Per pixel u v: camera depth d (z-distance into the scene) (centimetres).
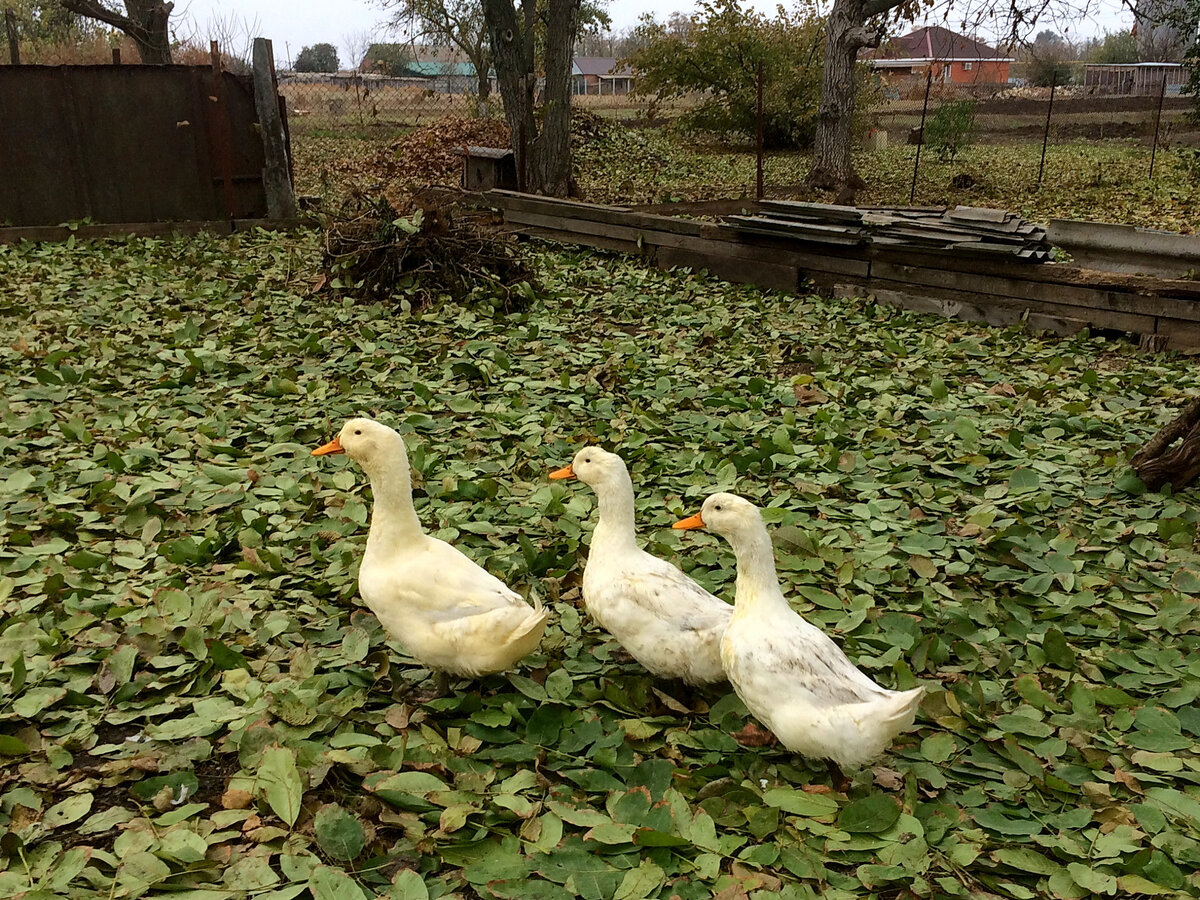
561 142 827
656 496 271
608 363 389
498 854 141
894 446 309
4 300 468
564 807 149
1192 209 869
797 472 291
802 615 208
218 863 138
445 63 1614
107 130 655
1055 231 567
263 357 389
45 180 652
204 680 183
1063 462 301
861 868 142
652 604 178
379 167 1056
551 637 201
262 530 242
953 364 406
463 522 248
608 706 179
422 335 431
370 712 174
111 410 328
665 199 855
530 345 416
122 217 674
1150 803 159
